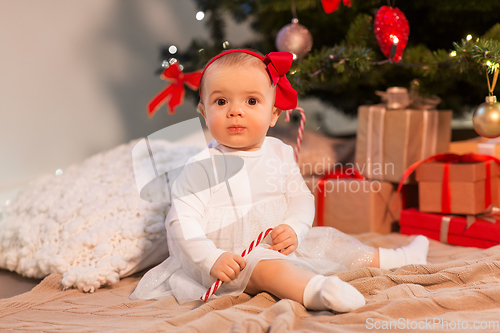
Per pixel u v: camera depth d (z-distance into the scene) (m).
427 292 1.04
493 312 0.90
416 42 2.25
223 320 0.88
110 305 1.11
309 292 0.95
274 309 0.91
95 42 2.98
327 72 1.78
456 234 1.56
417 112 1.74
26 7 2.64
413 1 2.09
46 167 2.79
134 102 3.21
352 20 2.24
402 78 2.35
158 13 3.28
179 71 2.23
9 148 2.63
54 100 2.81
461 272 1.11
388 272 1.17
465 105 2.50
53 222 1.42
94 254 1.31
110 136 3.09
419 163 1.67
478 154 1.68
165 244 1.42
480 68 1.58
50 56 2.77
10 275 1.43
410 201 1.90
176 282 1.16
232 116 1.13
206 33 3.49
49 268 1.32
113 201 1.47
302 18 2.30
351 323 0.87
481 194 1.58
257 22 2.50
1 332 0.93
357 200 1.76
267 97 1.16
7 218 1.55
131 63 3.18
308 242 1.28
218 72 1.13
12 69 2.62
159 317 1.01
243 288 1.06
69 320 1.01
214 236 1.16
